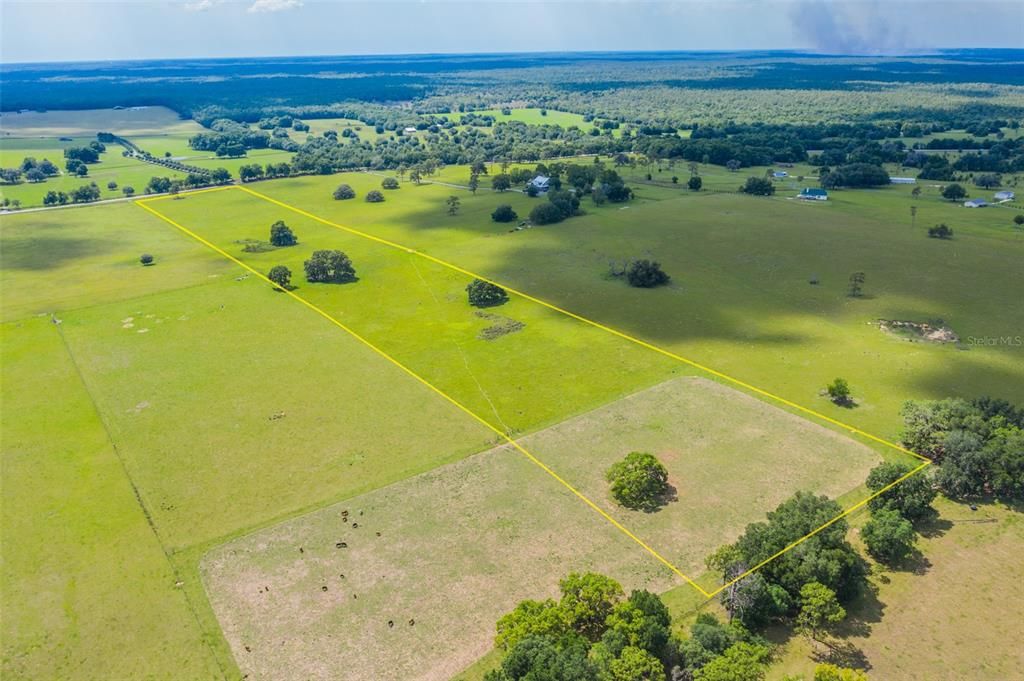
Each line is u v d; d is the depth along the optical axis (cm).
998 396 9381
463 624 6066
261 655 5834
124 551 7019
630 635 5519
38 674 5712
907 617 6078
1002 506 7381
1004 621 6009
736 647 5397
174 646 5941
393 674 5622
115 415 9500
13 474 8238
